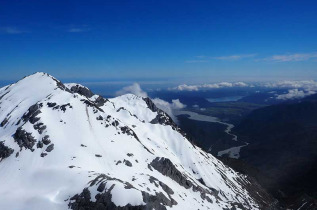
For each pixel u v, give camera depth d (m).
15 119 189.25
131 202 105.00
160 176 170.88
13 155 149.38
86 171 128.62
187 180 185.38
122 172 150.25
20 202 112.12
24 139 157.00
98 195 107.69
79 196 109.81
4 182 129.75
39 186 123.62
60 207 107.06
